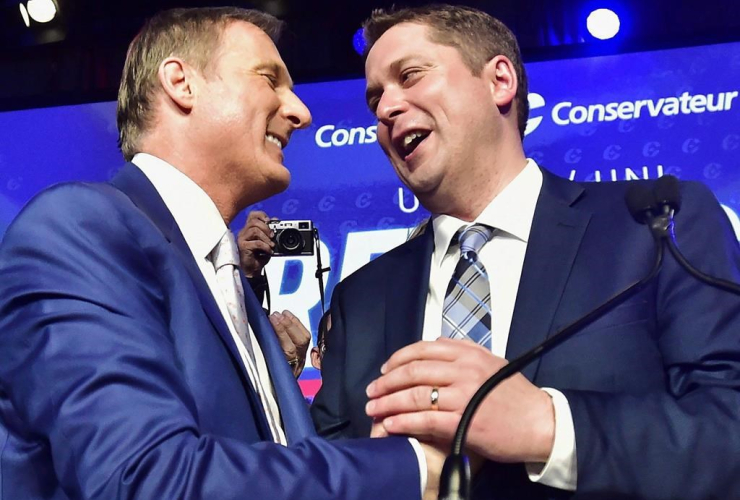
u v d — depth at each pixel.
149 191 1.88
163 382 1.53
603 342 1.81
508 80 2.18
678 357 1.81
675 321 1.84
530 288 1.91
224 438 1.51
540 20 4.05
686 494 1.65
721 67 3.71
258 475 1.46
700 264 1.87
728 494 1.66
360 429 1.99
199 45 2.02
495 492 1.70
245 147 1.99
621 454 1.65
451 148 2.10
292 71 3.98
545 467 1.65
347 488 1.49
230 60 2.01
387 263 2.21
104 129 4.15
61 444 1.47
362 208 3.82
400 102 2.14
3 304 1.61
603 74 3.79
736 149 3.63
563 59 3.82
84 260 1.62
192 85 2.00
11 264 1.64
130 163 1.93
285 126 2.08
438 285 2.08
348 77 3.95
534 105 3.80
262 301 2.99
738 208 3.58
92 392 1.48
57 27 4.42
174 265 1.73
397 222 3.78
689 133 3.68
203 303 1.74
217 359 1.68
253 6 4.25
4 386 1.59
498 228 2.04
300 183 3.88
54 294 1.58
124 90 2.05
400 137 2.16
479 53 2.17
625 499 1.65
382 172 3.84
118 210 1.74
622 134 3.73
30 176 4.13
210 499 1.42
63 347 1.52
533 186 2.11
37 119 4.18
